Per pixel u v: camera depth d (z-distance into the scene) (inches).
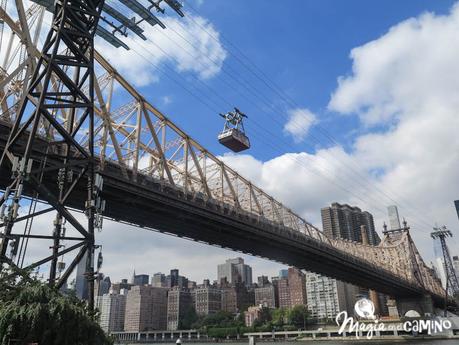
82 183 1587.1
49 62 896.9
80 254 852.6
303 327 7598.4
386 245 6092.5
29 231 823.1
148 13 1012.5
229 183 2561.5
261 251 2987.2
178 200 2068.2
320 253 3297.2
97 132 1736.0
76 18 956.6
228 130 1812.3
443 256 7293.3
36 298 641.6
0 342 582.9
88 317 695.7
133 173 1847.9
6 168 1425.9
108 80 1855.3
